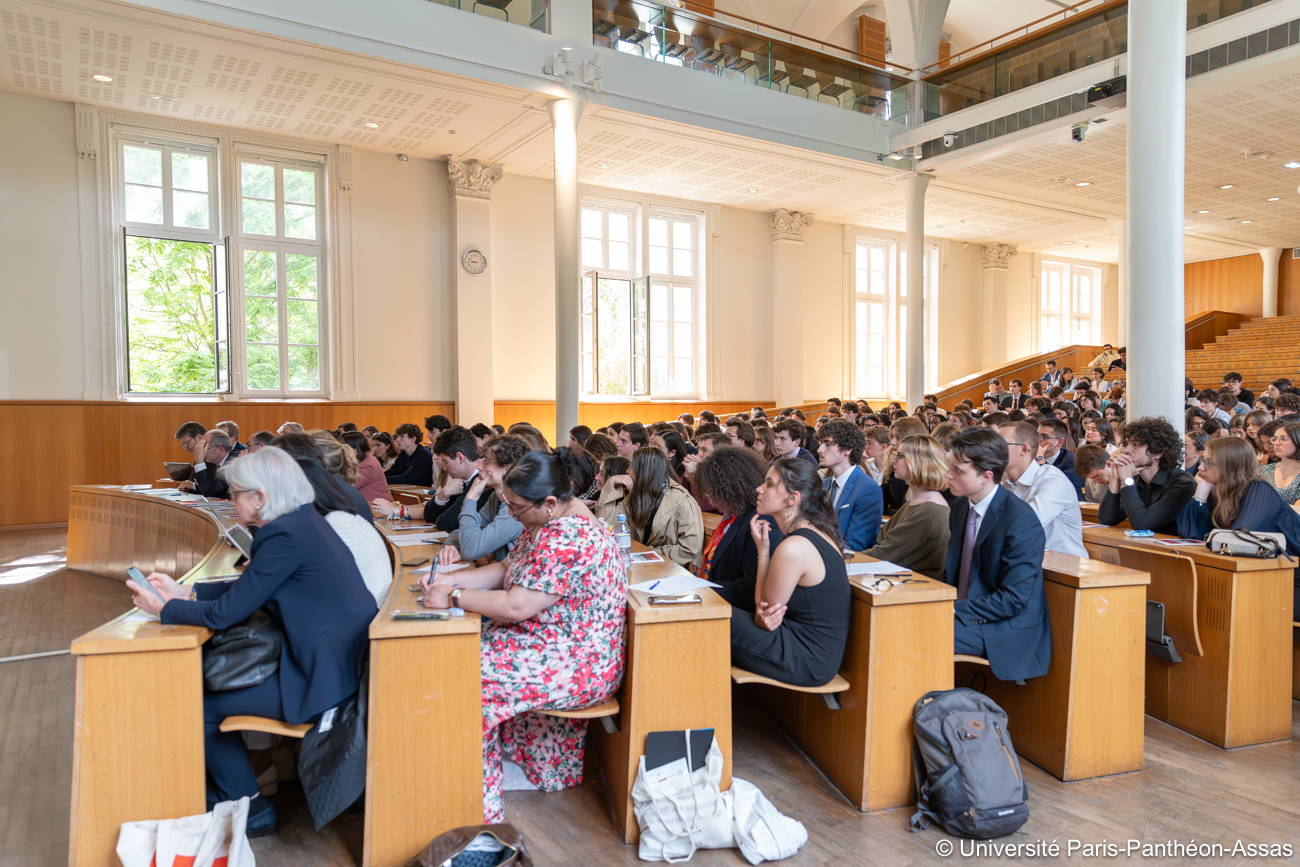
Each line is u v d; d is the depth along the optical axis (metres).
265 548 2.14
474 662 2.22
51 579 6.10
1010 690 3.00
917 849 2.33
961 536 2.96
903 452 3.27
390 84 8.00
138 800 2.04
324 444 3.58
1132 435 3.72
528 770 2.74
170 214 9.18
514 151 10.25
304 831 2.44
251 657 2.16
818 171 11.16
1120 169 10.90
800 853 2.30
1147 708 3.35
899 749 2.57
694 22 9.27
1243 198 12.46
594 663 2.38
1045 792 2.67
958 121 10.23
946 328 15.95
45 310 8.44
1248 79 7.67
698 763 2.37
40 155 8.36
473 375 10.72
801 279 13.77
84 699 2.00
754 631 2.57
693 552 3.60
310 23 6.99
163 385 9.46
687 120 9.19
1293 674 3.45
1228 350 16.12
